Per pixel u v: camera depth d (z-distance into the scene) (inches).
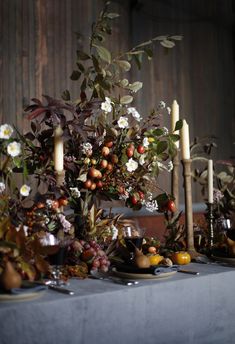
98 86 94.9
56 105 80.4
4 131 72.7
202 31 211.9
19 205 76.3
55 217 76.1
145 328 68.0
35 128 86.9
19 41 159.0
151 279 72.2
